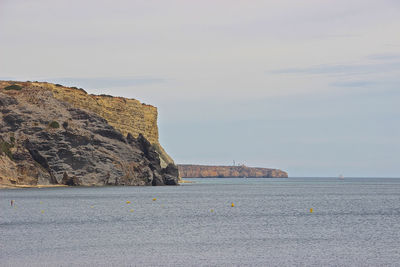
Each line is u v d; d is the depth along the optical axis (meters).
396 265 65.69
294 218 122.62
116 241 82.75
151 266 64.25
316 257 70.50
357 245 80.38
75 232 93.06
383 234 93.25
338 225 107.69
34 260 67.00
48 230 95.69
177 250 74.94
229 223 110.31
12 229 96.81
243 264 65.81
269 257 70.38
